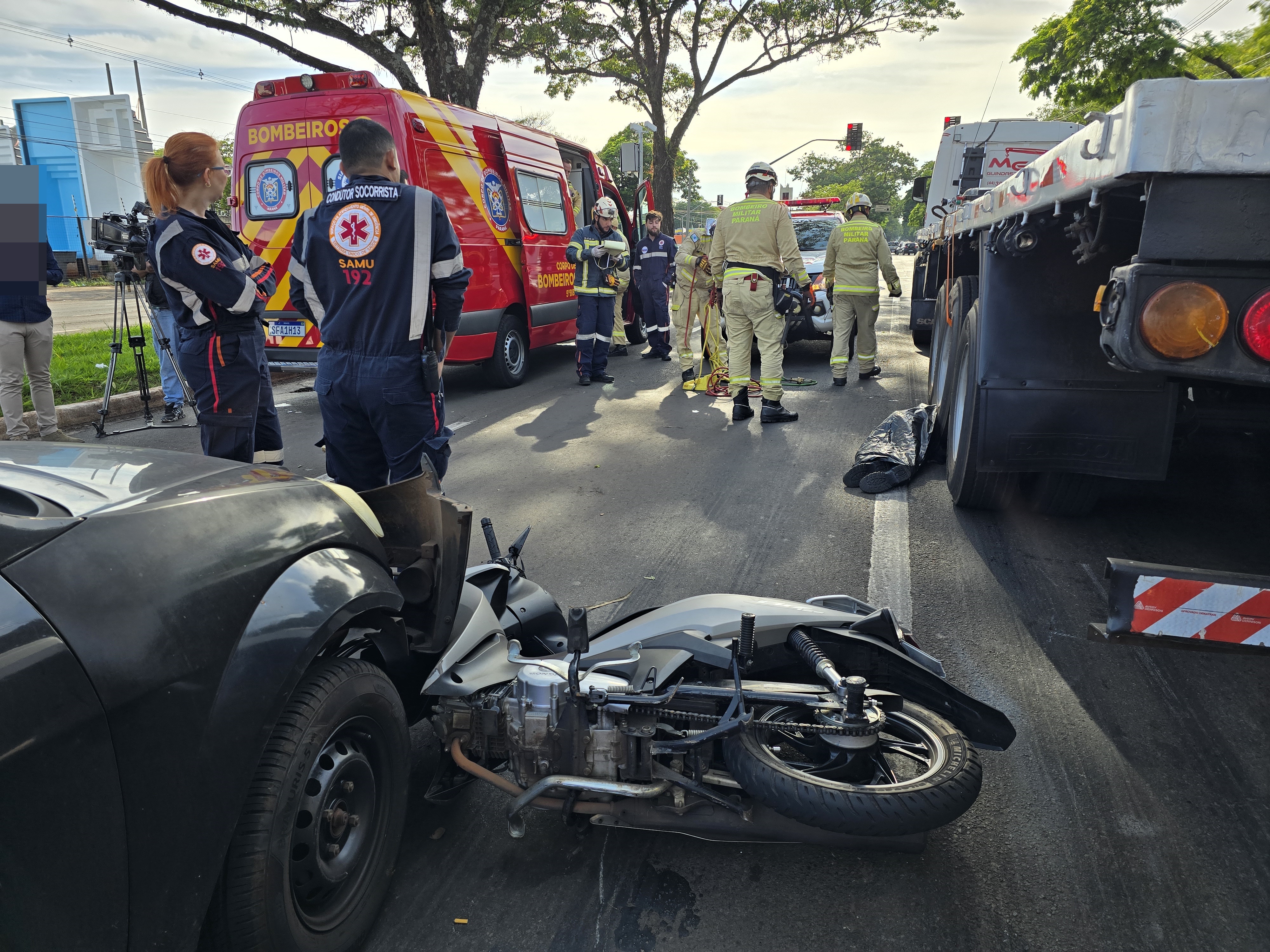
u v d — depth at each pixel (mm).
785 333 9656
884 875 2121
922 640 3373
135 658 1364
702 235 9273
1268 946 1893
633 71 29328
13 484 1568
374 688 1895
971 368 4328
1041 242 3869
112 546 1438
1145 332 2037
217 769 1458
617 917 1996
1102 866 2141
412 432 3301
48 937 1220
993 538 4480
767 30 29000
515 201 9180
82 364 9953
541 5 19391
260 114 7633
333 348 3268
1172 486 5305
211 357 3629
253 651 1565
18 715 1194
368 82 7219
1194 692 2982
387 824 1972
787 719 2074
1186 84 1913
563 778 1990
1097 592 3807
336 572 1838
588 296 9352
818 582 3957
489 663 2354
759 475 5758
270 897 1567
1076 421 3955
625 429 7262
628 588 3934
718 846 2240
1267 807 2371
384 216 3107
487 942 1927
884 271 8867
